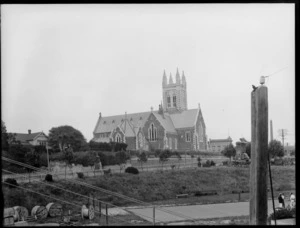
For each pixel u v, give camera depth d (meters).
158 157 72.94
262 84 8.68
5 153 46.69
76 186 41.34
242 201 39.50
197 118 97.44
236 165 70.50
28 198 34.22
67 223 19.20
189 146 96.75
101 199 39.38
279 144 66.12
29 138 65.38
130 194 49.75
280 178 53.88
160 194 51.34
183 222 19.94
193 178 58.66
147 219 22.47
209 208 31.48
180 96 101.88
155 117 93.75
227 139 90.12
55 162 54.84
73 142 69.25
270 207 28.22
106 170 57.59
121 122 91.38
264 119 8.45
